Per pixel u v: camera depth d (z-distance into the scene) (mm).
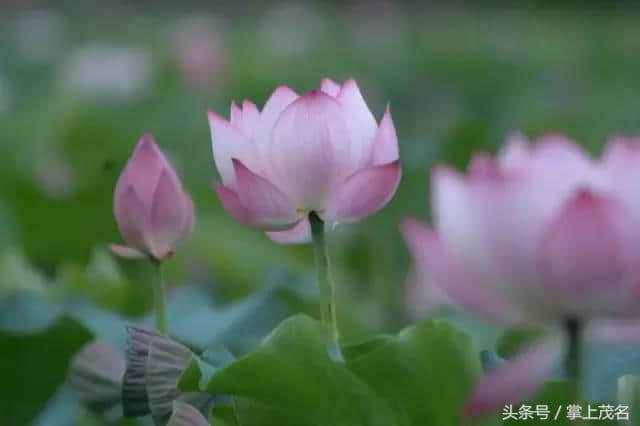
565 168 3102
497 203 3074
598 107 11680
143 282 5039
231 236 5230
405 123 9992
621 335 3104
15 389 3695
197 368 3312
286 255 5160
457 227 3098
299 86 14102
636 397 3326
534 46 19266
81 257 5328
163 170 3451
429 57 16266
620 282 3068
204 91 10852
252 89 13555
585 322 3098
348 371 3262
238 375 3283
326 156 3334
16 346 3680
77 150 7734
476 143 6828
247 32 21125
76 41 20062
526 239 3074
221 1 25859
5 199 5285
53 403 3721
